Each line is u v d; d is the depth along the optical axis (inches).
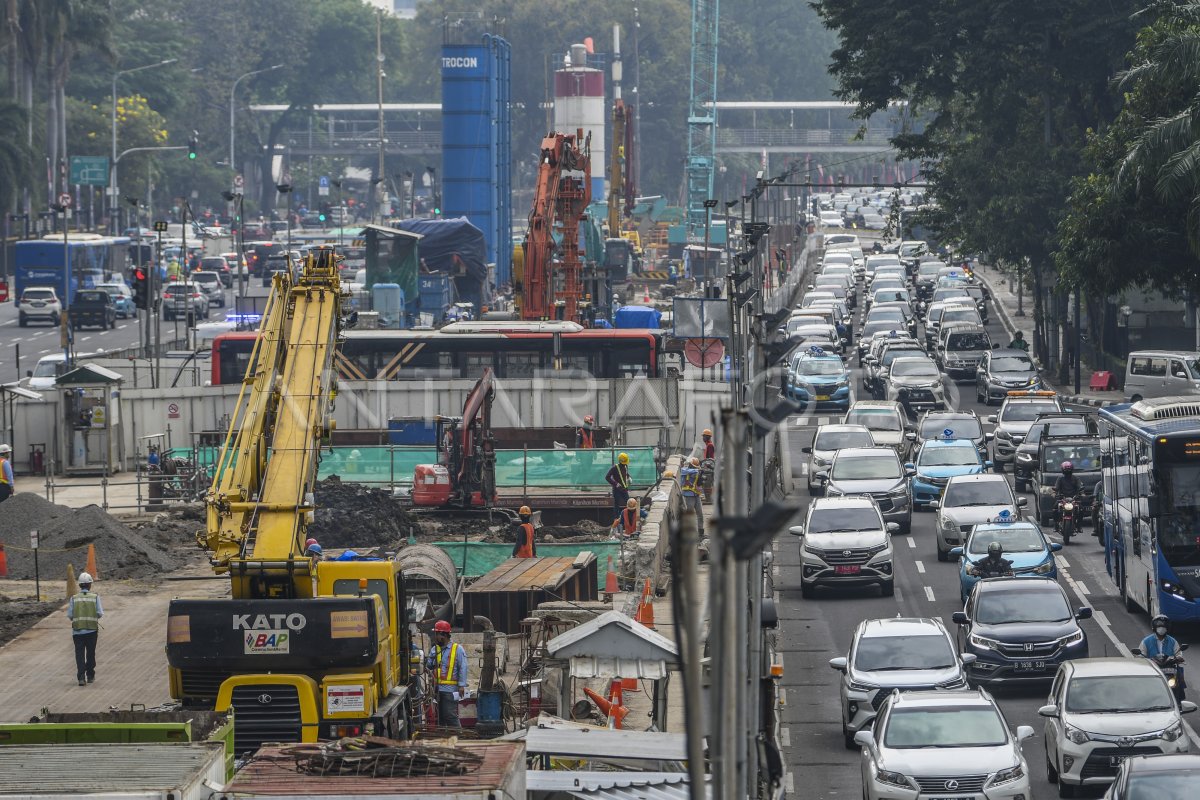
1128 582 5221.5
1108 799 2967.5
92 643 4554.6
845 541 5605.3
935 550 6387.8
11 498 6619.1
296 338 4126.5
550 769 2844.5
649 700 4313.5
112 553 6161.4
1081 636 4389.8
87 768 2335.1
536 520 6801.2
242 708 3467.0
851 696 3951.8
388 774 2389.3
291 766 2444.6
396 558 5226.4
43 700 4411.9
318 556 3887.8
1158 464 4756.4
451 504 7057.1
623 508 6855.3
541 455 7337.6
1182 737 3513.8
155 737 2736.2
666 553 6363.2
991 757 3316.9
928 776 3275.1
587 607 4343.0
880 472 6811.0
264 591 3695.9
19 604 5595.5
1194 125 6924.2
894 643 4072.3
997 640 4367.6
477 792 2285.9
